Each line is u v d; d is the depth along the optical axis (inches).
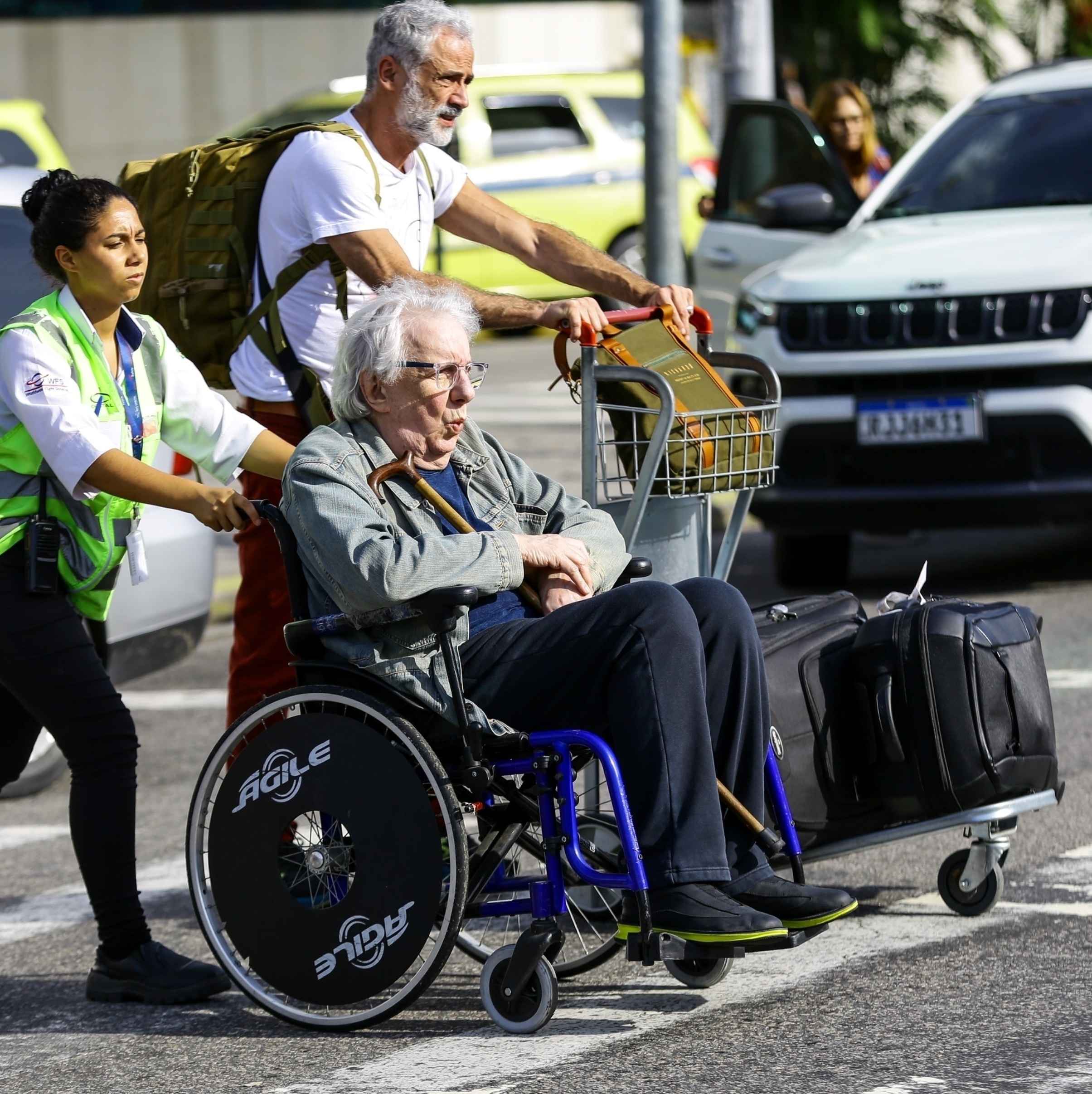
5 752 563.5
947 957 533.3
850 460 1016.9
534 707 496.4
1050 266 981.8
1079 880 601.6
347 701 493.4
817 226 1193.4
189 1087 462.0
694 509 594.9
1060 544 1221.1
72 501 525.3
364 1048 485.1
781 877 552.7
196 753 849.5
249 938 505.4
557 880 486.9
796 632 559.2
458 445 538.3
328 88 2379.4
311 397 615.2
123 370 536.7
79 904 641.6
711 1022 489.7
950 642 549.0
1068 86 1184.8
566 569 510.0
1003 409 979.9
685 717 477.4
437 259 2043.6
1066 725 800.3
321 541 491.5
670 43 1312.7
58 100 3255.4
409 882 483.5
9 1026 520.4
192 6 3257.9
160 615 795.4
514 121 2153.1
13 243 751.1
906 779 553.6
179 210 630.5
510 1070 459.5
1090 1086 431.5
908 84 2544.3
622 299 642.2
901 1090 433.4
